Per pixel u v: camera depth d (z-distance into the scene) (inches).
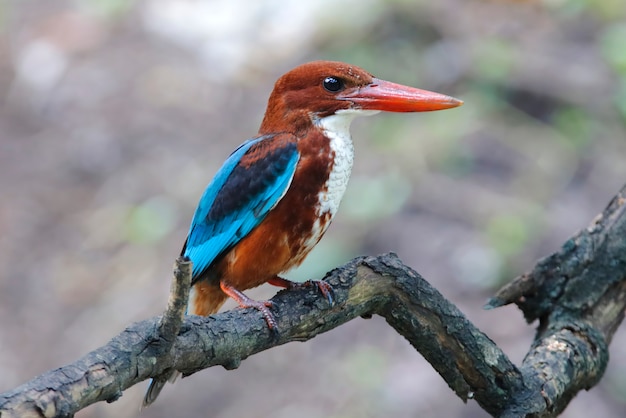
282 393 434.9
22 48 682.8
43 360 476.1
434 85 542.6
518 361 403.2
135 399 446.9
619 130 504.4
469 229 462.9
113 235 535.2
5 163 595.8
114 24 688.4
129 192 557.9
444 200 479.2
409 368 426.3
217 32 652.1
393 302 208.5
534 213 462.9
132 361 160.1
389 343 441.7
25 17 714.8
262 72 611.2
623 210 236.1
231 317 193.6
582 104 516.1
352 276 207.5
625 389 403.9
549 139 502.3
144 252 518.9
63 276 521.0
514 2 591.5
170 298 158.6
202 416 434.6
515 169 491.2
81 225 546.9
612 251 234.5
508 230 454.9
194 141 578.6
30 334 489.7
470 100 528.1
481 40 561.9
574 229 452.4
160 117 600.7
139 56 655.8
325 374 436.8
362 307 209.0
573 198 471.2
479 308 432.1
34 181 581.0
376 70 560.7
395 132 525.7
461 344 206.5
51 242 541.0
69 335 484.7
